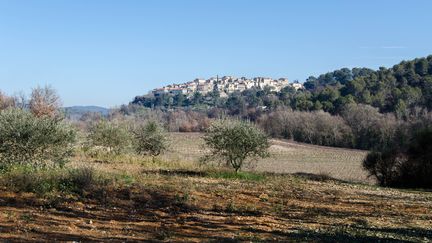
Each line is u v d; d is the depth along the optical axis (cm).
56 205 1230
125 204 1345
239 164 2670
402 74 11625
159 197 1498
